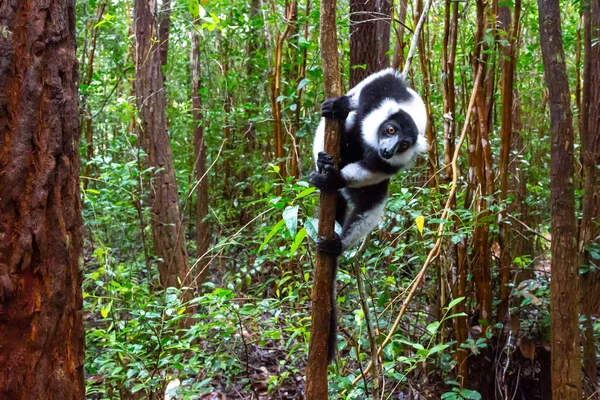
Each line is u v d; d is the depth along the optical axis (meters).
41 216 2.15
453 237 4.07
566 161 3.66
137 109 6.80
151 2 6.75
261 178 7.99
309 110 7.71
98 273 4.89
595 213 5.90
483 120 4.83
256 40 8.92
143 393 4.53
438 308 5.02
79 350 2.39
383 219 5.28
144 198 7.09
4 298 2.06
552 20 3.62
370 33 6.52
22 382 2.12
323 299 2.87
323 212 2.88
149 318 4.38
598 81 6.70
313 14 6.26
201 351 4.59
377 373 3.57
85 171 9.27
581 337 4.97
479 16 4.69
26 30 2.14
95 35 9.18
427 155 5.35
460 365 4.73
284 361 4.55
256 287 7.02
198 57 9.21
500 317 5.16
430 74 6.48
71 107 2.31
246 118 9.07
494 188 5.25
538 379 5.18
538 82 9.28
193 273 7.62
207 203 8.63
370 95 4.04
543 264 7.23
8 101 2.09
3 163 2.09
